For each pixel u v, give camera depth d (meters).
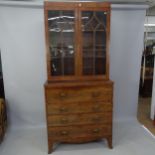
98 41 2.34
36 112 2.94
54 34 2.26
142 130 2.82
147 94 4.54
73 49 2.31
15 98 2.85
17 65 2.76
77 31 2.25
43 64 2.81
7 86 2.79
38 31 2.70
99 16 2.27
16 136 2.67
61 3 2.14
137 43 2.97
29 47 2.73
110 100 2.27
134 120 3.17
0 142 2.45
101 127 2.31
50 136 2.25
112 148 2.35
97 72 2.39
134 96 3.15
